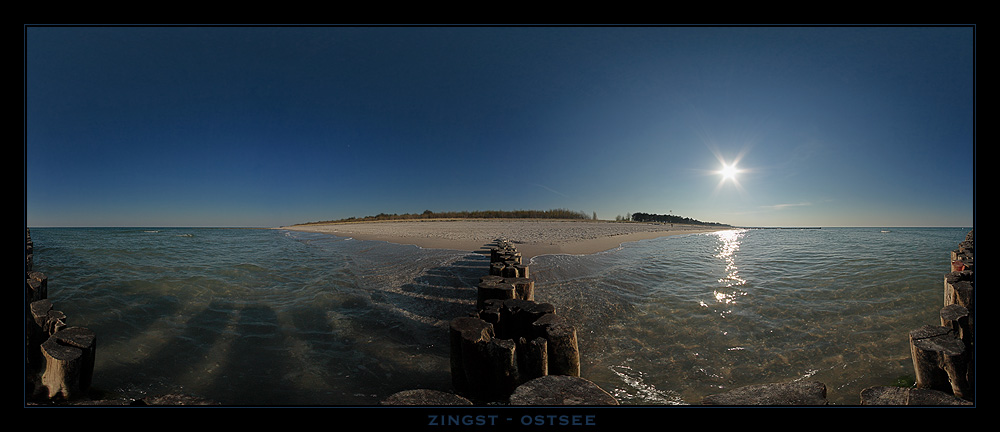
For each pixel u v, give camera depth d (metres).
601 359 5.48
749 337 6.16
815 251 15.88
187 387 4.60
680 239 22.16
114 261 13.90
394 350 5.77
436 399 2.90
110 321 6.95
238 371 5.05
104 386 4.54
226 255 16.44
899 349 5.60
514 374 3.94
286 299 8.66
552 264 11.34
